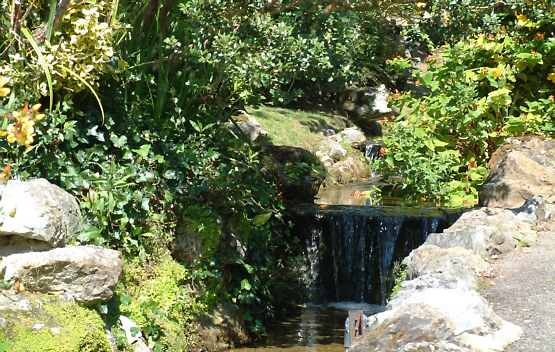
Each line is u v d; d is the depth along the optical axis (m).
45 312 5.56
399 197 12.04
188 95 8.47
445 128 12.04
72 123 6.79
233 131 10.73
